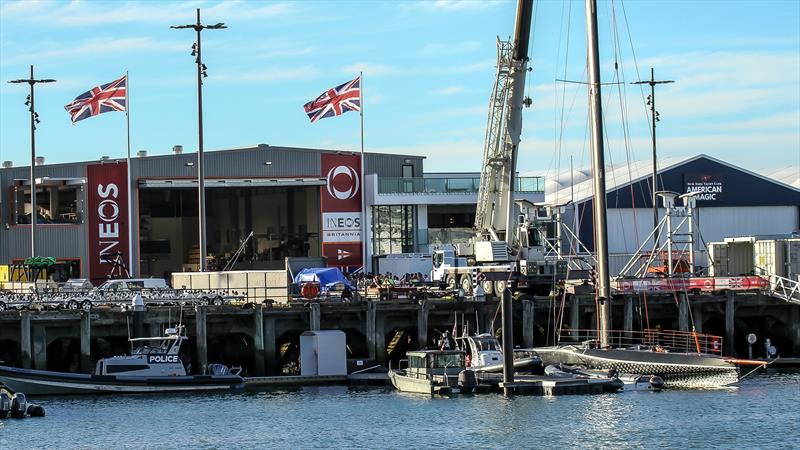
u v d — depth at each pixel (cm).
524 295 9938
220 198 15338
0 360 8862
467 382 8288
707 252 11175
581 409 7619
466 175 14838
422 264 13362
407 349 9944
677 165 14300
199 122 10888
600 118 8862
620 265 13475
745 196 14538
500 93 10119
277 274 10325
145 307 9012
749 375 9112
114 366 8450
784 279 10350
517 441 6806
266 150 13725
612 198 14025
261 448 6762
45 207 13488
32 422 7500
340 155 13862
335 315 9525
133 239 13362
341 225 13800
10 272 12119
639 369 8456
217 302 9756
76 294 9775
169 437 7050
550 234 10562
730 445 6669
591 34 8906
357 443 6838
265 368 9244
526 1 9875
